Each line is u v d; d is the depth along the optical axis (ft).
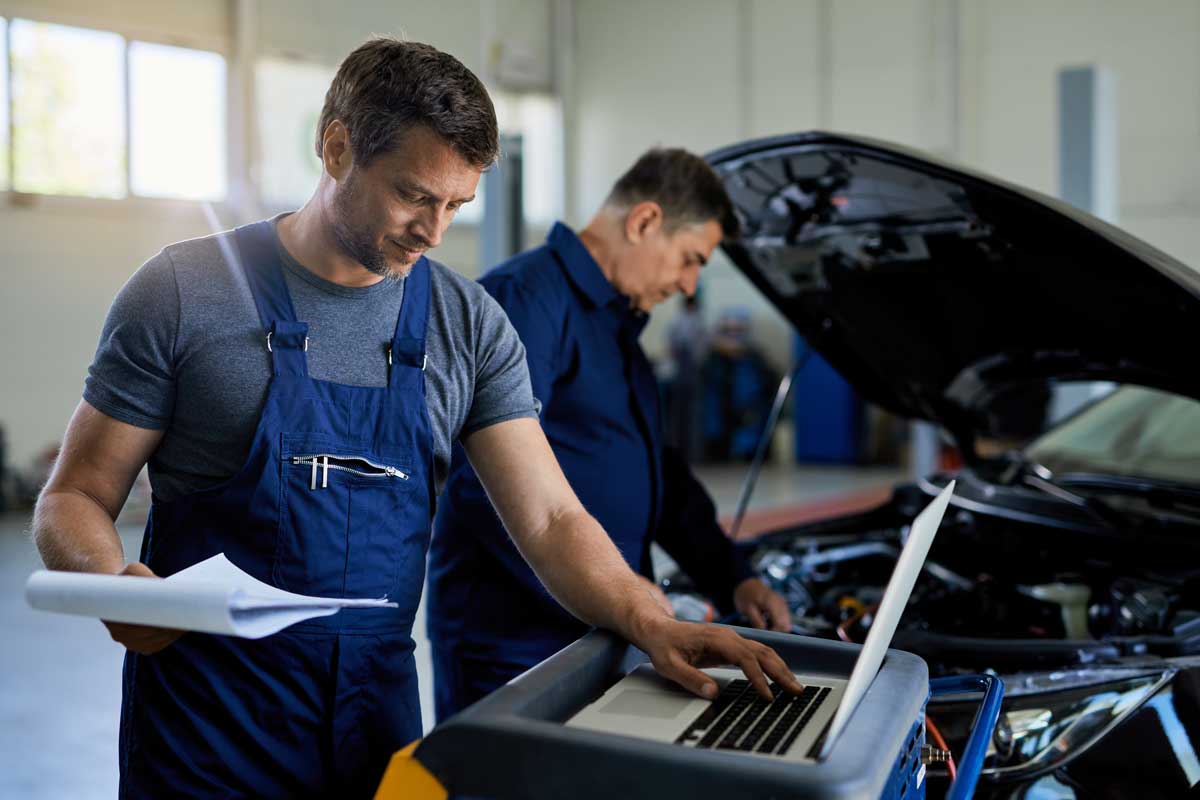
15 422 24.09
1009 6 26.02
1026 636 6.09
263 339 4.07
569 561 4.09
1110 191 14.42
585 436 6.04
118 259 25.14
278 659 4.00
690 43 31.24
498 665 5.88
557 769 2.71
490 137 3.81
